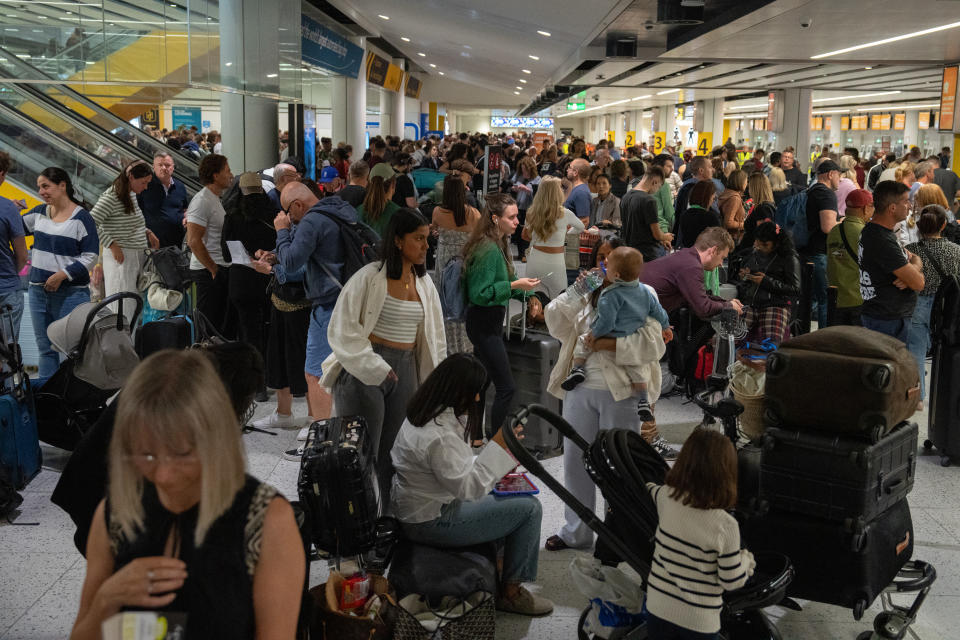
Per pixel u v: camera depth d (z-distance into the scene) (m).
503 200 5.48
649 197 8.27
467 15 16.44
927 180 10.27
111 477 1.69
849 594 3.45
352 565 3.64
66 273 6.20
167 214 7.89
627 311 4.23
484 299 5.20
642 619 3.41
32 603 3.84
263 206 6.20
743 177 9.01
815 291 8.53
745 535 3.65
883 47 15.98
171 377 1.65
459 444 3.53
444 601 3.36
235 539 1.71
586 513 3.37
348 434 3.45
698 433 2.87
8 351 4.93
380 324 4.31
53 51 9.96
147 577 1.68
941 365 5.69
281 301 5.79
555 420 3.59
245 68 10.55
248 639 1.74
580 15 13.13
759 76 23.39
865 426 3.38
